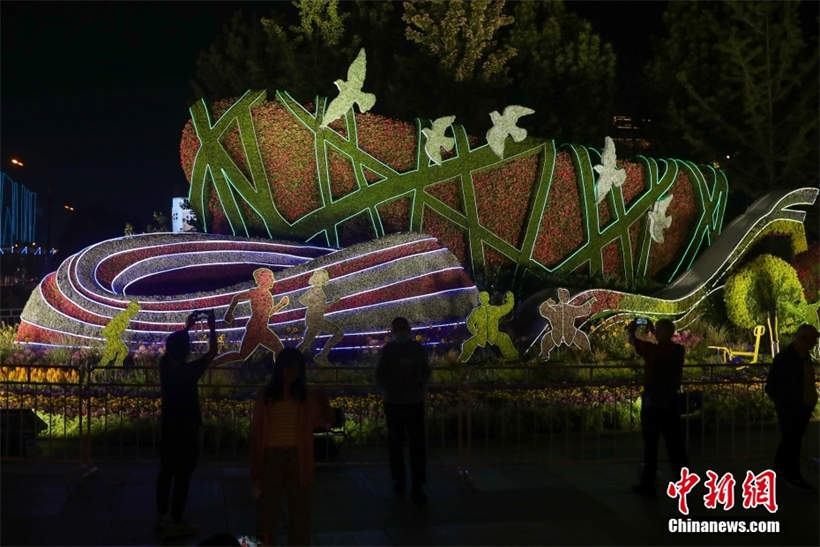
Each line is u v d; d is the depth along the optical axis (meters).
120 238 18.80
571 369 16.17
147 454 11.87
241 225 21.11
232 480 10.28
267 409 7.25
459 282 19.06
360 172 21.55
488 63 29.97
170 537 8.08
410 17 30.42
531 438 13.37
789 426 9.95
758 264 21.47
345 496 9.62
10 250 42.06
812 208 28.97
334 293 18.03
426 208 22.06
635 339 10.02
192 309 17.09
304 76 30.97
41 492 9.66
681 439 9.80
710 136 30.64
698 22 30.66
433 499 9.55
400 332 9.65
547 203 23.03
